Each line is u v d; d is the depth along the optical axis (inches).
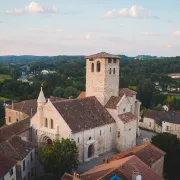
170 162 2704.2
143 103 6815.9
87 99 3284.9
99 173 1704.0
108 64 3331.7
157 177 1744.6
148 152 2390.5
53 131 2844.5
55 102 2928.2
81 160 2915.8
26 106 4549.7
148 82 7076.8
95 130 3038.9
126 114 3383.4
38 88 7652.6
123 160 1862.7
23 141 2615.7
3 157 2098.9
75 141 2765.7
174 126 4431.6
